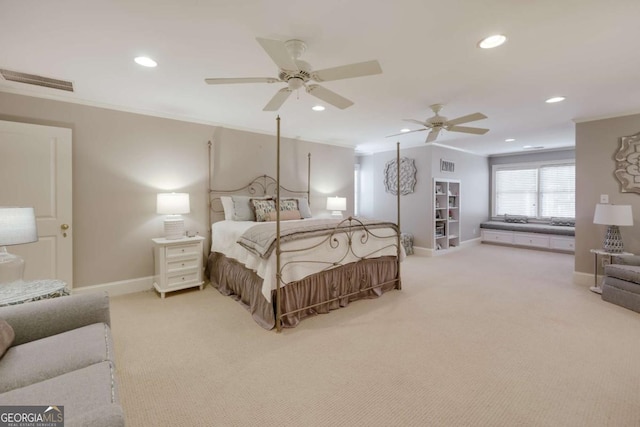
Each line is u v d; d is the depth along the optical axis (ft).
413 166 20.40
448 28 6.18
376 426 4.96
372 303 10.68
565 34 6.40
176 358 7.03
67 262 10.09
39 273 9.58
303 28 6.17
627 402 5.48
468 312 9.80
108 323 5.47
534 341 7.82
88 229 10.82
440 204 20.95
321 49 7.05
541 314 9.62
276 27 6.14
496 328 8.61
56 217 9.88
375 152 23.03
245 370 6.55
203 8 5.49
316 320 9.20
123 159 11.46
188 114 12.55
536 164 22.61
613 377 6.24
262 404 5.48
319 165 18.17
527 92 9.89
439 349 7.43
